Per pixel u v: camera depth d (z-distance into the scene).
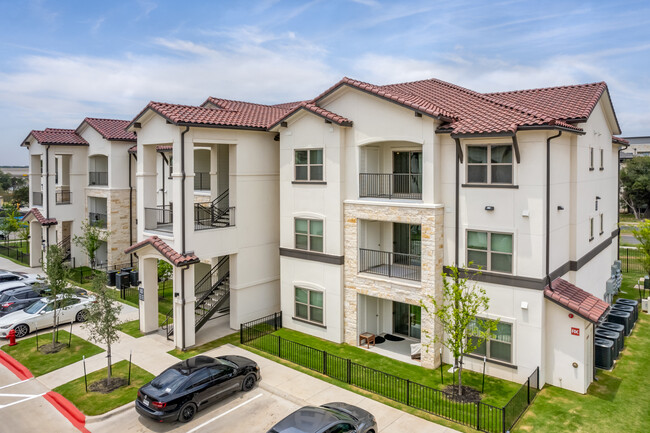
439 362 18.56
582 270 20.16
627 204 81.19
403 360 19.09
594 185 21.69
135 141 34.16
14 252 42.44
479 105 19.03
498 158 16.98
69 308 24.00
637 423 14.20
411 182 20.88
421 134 18.20
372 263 21.08
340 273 20.78
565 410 14.96
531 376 15.72
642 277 31.81
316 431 11.87
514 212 16.69
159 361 19.20
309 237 21.83
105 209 37.12
